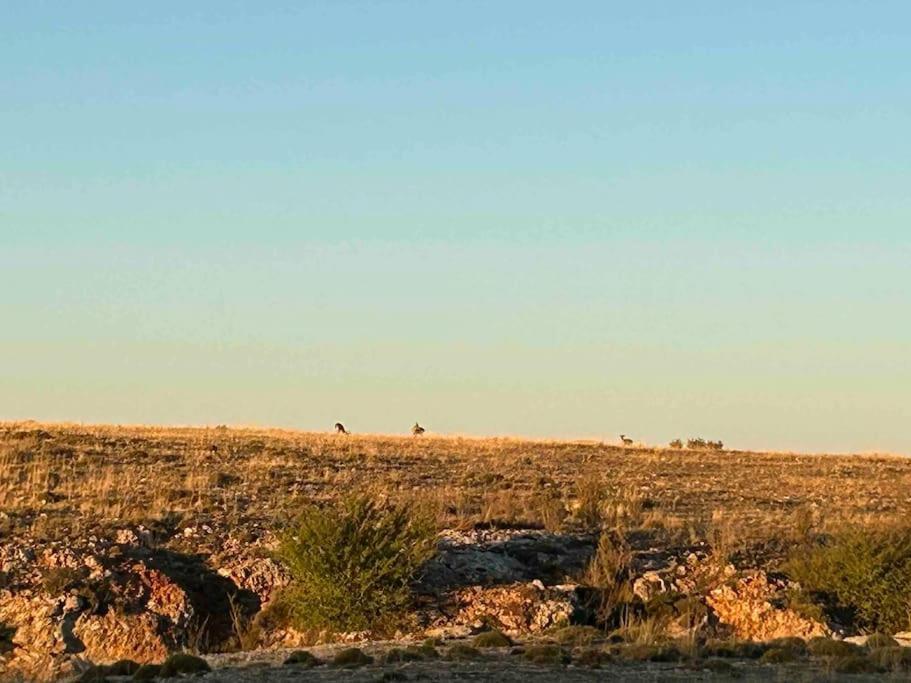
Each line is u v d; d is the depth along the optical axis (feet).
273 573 145.79
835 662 98.99
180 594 138.00
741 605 142.31
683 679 90.89
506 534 164.66
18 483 191.93
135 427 312.09
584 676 91.71
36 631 130.62
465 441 333.62
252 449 256.93
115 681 96.43
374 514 141.90
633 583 148.87
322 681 89.10
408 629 132.26
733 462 308.40
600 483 217.97
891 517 201.77
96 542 148.56
